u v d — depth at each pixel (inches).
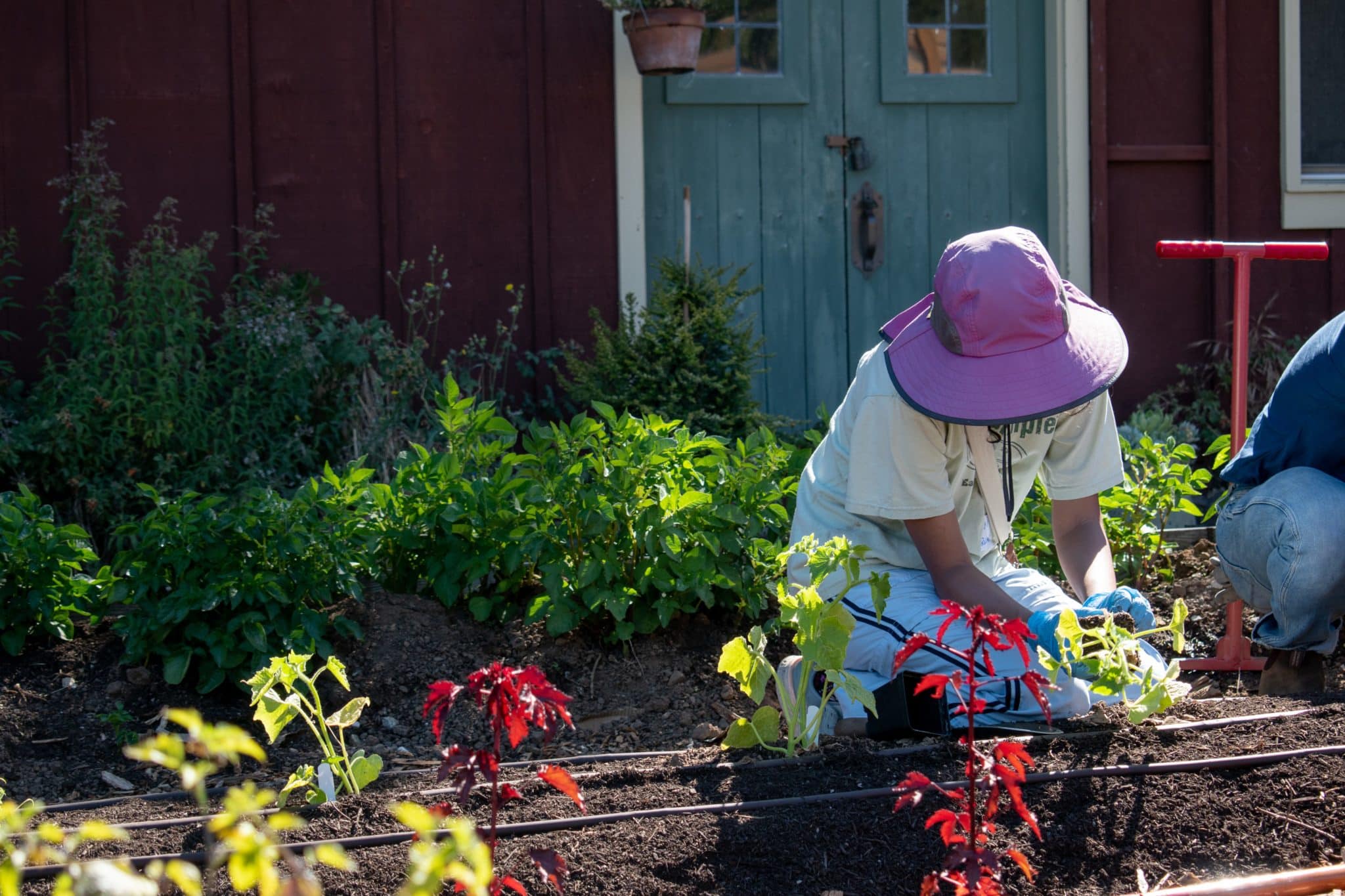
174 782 129.4
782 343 263.4
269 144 242.2
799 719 110.3
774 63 259.9
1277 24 266.8
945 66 264.8
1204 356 269.6
